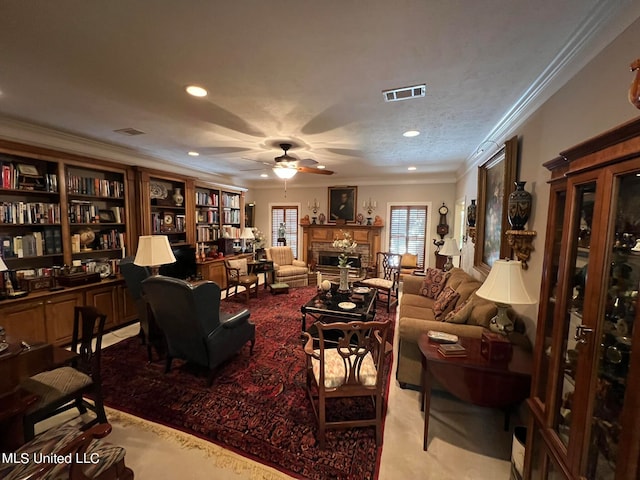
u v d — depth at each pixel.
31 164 3.32
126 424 2.07
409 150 4.11
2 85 2.11
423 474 1.70
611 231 0.97
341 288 3.98
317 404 2.15
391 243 6.79
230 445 1.89
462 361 1.85
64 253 3.45
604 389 1.01
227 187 6.38
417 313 3.29
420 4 1.29
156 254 3.08
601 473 1.01
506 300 1.86
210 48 1.65
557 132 1.84
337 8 1.31
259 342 3.46
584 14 1.34
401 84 2.08
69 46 1.62
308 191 7.48
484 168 3.47
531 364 1.82
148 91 2.20
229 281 5.33
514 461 1.62
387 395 2.49
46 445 1.32
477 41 1.57
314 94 2.24
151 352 3.03
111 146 3.88
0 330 1.63
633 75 1.22
